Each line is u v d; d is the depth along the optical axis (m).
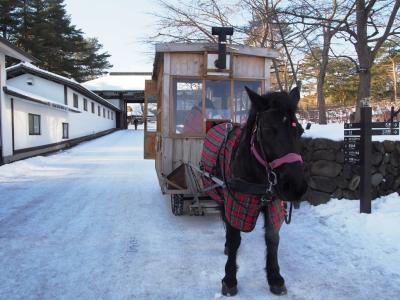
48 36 38.12
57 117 21.23
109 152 19.66
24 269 4.50
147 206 7.71
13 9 35.91
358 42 9.41
